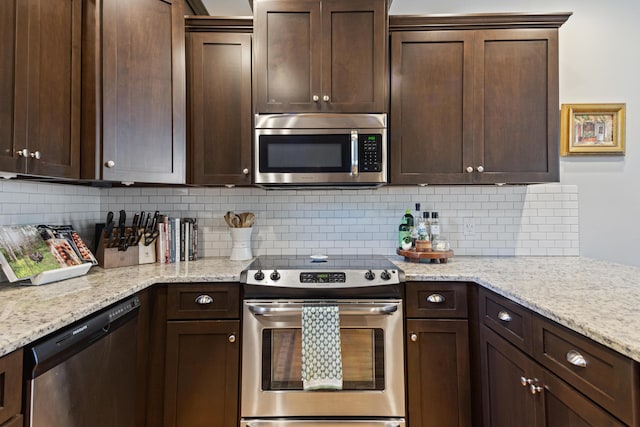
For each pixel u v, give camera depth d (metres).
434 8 2.31
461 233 2.26
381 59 1.87
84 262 1.65
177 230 2.04
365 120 1.85
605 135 2.22
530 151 1.90
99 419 1.21
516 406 1.28
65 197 1.89
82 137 1.53
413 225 2.20
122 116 1.63
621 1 2.23
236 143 1.93
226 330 1.64
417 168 1.92
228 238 2.25
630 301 1.13
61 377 1.01
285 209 2.27
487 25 1.91
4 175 1.35
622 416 0.79
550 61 1.90
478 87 1.91
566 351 1.00
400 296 1.65
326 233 2.27
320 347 1.56
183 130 1.85
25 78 1.27
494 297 1.46
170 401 1.61
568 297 1.18
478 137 1.91
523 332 1.23
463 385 1.63
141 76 1.70
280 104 1.86
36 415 0.92
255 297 1.64
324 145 1.86
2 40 1.19
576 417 0.95
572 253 2.22
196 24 1.91
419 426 1.62
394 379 1.61
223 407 1.62
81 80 1.53
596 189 2.22
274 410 1.60
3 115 1.20
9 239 1.39
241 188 2.26
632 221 2.21
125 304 1.35
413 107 1.92
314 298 1.64
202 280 1.64
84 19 1.54
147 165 1.71
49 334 0.98
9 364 0.85
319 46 1.87
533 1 2.28
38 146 1.33
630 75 2.22
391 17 1.91
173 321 1.63
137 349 1.53
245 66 1.93
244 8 2.29
